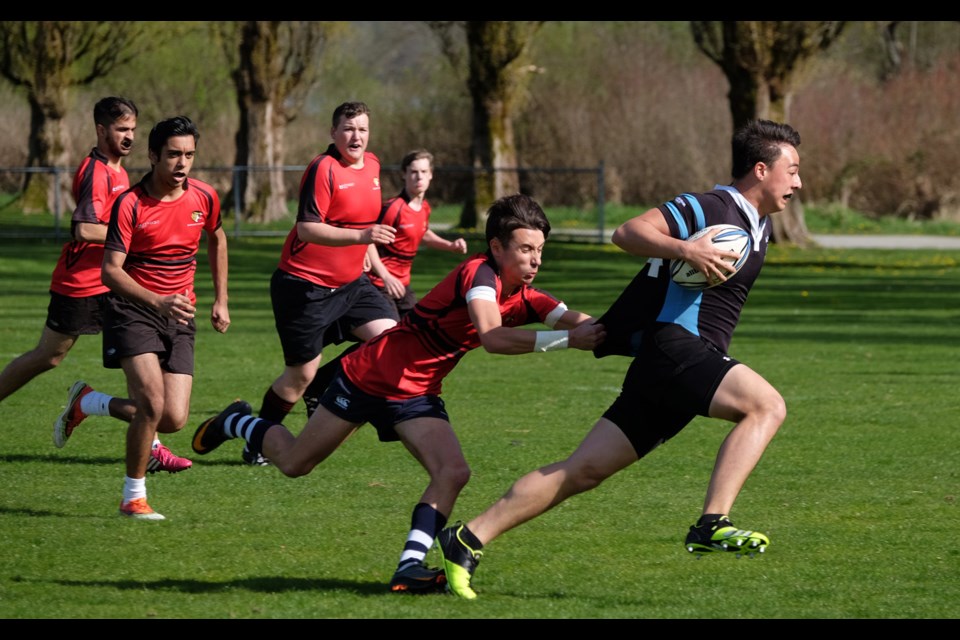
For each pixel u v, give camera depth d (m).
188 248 22.78
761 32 104.12
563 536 21.09
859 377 40.78
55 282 26.34
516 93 122.69
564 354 47.16
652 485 25.09
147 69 172.75
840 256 105.19
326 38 138.25
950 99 151.12
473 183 122.69
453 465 17.89
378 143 172.88
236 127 172.12
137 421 21.77
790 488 24.97
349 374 18.47
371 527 21.66
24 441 29.28
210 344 48.97
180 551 19.94
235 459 27.61
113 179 25.64
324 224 26.94
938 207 150.00
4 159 162.62
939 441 29.95
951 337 52.41
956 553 20.12
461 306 17.81
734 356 46.16
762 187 17.84
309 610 16.78
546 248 106.94
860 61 189.38
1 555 19.56
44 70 135.62
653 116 161.12
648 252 17.28
